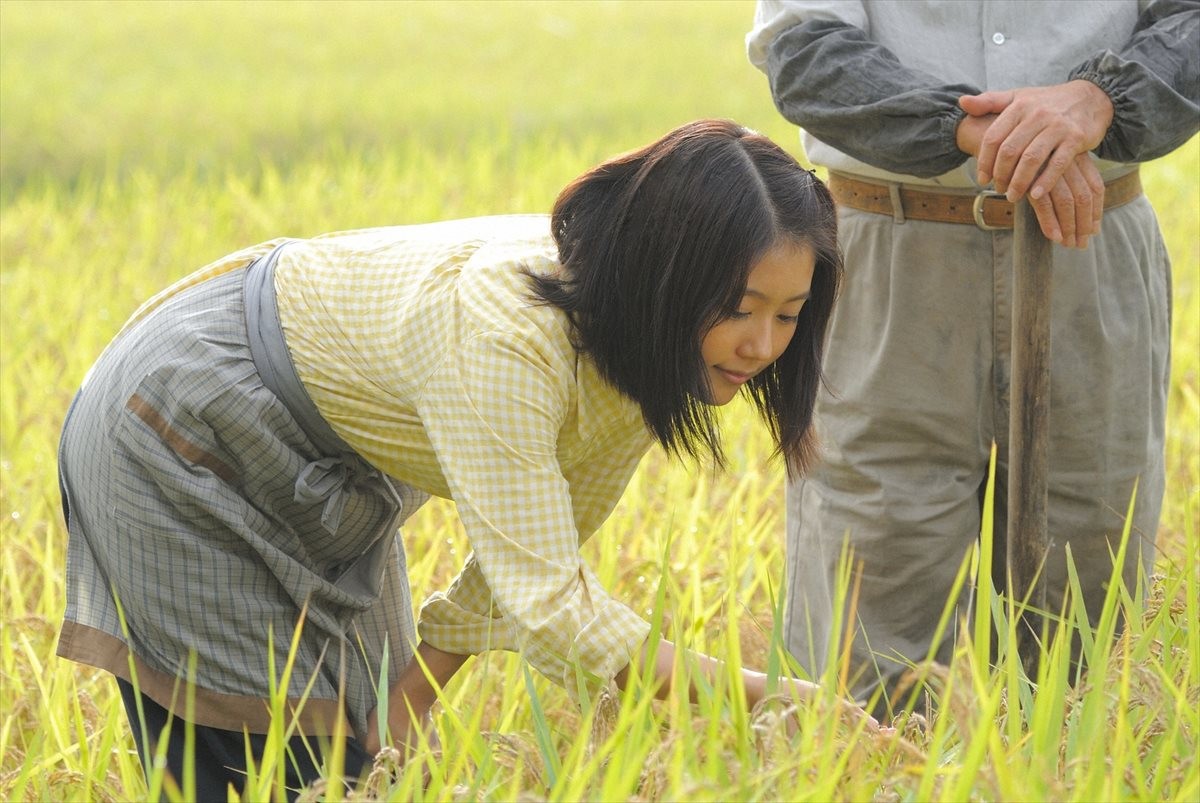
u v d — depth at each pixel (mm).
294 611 2777
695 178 2289
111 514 2695
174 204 10242
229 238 9148
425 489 2777
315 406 2668
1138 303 3518
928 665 2154
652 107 17188
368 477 2807
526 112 16797
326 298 2666
